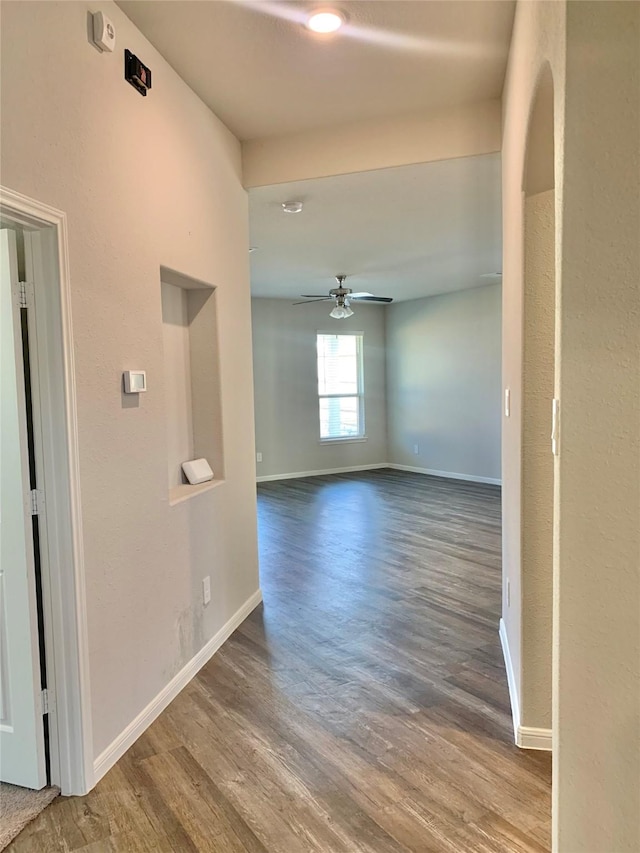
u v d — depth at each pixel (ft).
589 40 3.74
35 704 6.28
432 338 28.78
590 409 3.92
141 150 7.63
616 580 3.92
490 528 18.35
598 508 3.94
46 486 6.19
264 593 12.73
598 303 3.87
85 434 6.45
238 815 6.03
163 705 8.08
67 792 6.37
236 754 7.06
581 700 4.06
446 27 7.54
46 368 6.10
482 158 10.18
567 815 4.16
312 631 10.67
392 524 19.10
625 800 4.00
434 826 5.82
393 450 31.86
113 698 6.96
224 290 10.50
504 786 6.40
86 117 6.47
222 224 10.39
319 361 30.07
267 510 21.58
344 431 31.09
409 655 9.65
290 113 10.09
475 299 26.30
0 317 6.02
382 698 8.30
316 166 10.87
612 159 3.77
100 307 6.73
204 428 10.39
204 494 9.56
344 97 9.55
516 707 7.55
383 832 5.76
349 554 15.71
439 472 29.01
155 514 7.97
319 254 18.33
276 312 28.53
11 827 5.87
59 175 6.01
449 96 9.64
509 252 8.27
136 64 7.30
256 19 7.34
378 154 10.51
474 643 10.08
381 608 11.75
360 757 6.96
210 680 8.91
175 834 5.79
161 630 8.11
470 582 13.25
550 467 6.82
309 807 6.13
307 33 7.68
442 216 14.14
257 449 28.17
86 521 6.46
